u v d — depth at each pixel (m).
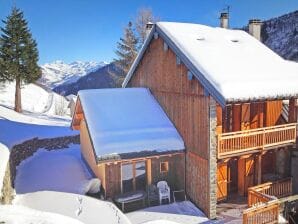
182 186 16.77
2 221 9.52
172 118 17.59
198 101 15.25
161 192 16.03
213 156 14.73
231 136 15.02
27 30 36.12
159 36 18.53
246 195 17.44
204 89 14.59
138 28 39.56
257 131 15.87
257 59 17.92
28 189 16.23
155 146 15.84
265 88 14.89
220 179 16.84
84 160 20.86
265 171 19.08
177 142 16.44
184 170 16.62
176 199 16.73
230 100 13.58
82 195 15.14
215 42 18.52
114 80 42.78
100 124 16.30
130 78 22.70
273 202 13.75
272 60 18.39
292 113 17.28
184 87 16.34
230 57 17.12
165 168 16.92
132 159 15.16
